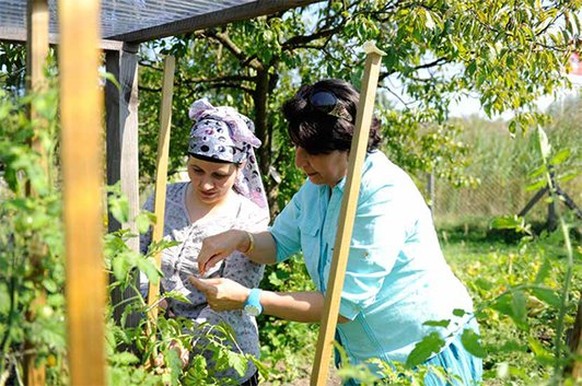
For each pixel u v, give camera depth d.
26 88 1.30
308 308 2.09
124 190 2.50
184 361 2.24
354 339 2.23
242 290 2.06
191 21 2.32
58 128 1.41
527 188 1.49
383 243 2.00
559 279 2.00
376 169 2.07
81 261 0.92
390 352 2.17
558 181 1.48
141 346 1.99
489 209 11.89
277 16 4.32
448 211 12.23
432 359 2.10
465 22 3.22
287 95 5.44
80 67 0.93
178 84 5.12
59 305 1.31
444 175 7.18
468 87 4.63
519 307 1.37
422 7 3.20
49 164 1.27
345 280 2.02
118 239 1.56
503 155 11.61
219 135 2.45
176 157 5.40
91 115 0.93
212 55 5.50
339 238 1.73
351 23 3.63
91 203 0.92
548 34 3.51
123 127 2.50
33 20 1.28
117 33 2.52
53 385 1.33
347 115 2.02
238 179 2.66
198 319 2.44
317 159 2.07
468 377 2.18
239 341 2.48
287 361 4.85
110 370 1.51
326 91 2.03
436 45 3.30
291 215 2.47
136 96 2.54
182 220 2.57
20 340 1.24
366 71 1.70
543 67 3.54
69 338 0.91
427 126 6.59
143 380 1.66
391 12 3.74
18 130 1.25
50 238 1.21
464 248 10.11
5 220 1.29
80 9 0.93
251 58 4.81
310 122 2.02
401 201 2.06
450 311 2.17
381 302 2.12
